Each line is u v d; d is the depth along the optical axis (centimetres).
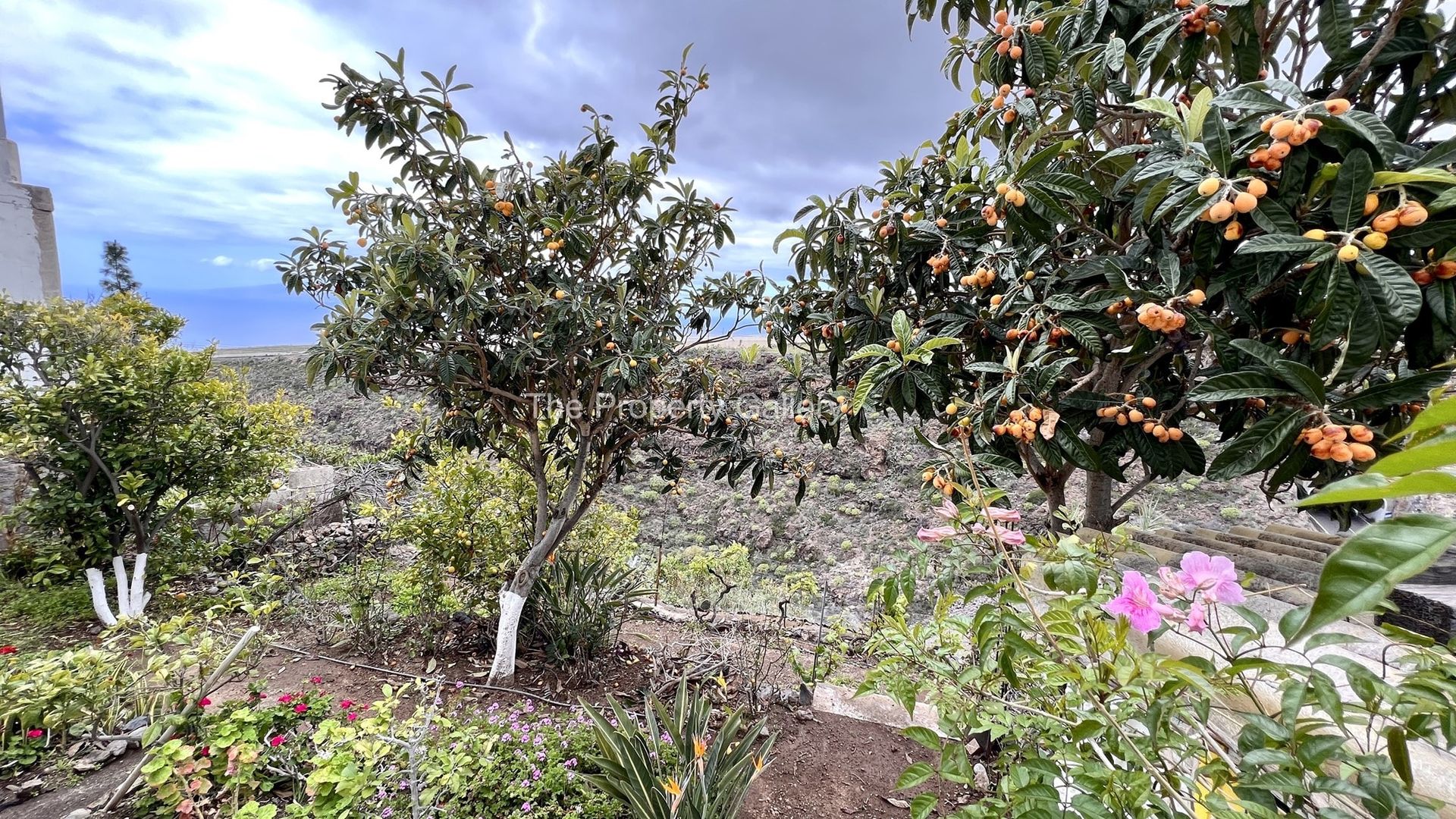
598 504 412
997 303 167
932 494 157
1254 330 132
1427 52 121
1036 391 139
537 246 279
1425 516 36
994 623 104
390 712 193
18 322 369
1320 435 99
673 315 295
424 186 273
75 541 375
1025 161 145
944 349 176
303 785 190
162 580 371
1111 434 149
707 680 298
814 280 240
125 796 184
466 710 259
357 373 244
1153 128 151
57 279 534
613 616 343
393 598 352
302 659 305
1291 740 81
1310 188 102
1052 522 193
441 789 187
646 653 338
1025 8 168
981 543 116
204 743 191
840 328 217
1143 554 135
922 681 140
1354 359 95
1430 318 97
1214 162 107
